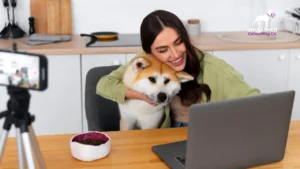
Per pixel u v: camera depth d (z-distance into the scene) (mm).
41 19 3010
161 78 1688
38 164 1200
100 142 1418
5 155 1401
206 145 1180
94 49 2605
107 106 1885
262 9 3244
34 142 1129
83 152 1354
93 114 1843
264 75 2842
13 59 1018
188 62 1707
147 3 3113
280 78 2867
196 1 3162
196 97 1729
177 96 1752
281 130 1286
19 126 1056
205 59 1777
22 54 1009
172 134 1592
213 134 1173
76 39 2900
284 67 2848
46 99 2682
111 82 1775
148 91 1691
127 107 1764
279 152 1326
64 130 2775
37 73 1009
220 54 2734
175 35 1604
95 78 1924
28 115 1080
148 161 1372
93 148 1354
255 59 2793
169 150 1430
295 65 2855
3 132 1071
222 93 1705
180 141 1508
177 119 1828
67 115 2738
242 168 1271
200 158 1189
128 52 2645
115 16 3111
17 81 1024
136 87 1709
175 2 3143
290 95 1244
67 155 1409
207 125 1155
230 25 3252
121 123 1812
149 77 1690
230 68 1741
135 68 1715
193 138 1163
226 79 1682
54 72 2629
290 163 1364
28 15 3029
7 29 2945
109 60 2654
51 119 2734
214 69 1737
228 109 1158
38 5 2986
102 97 1873
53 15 3006
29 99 1062
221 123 1167
